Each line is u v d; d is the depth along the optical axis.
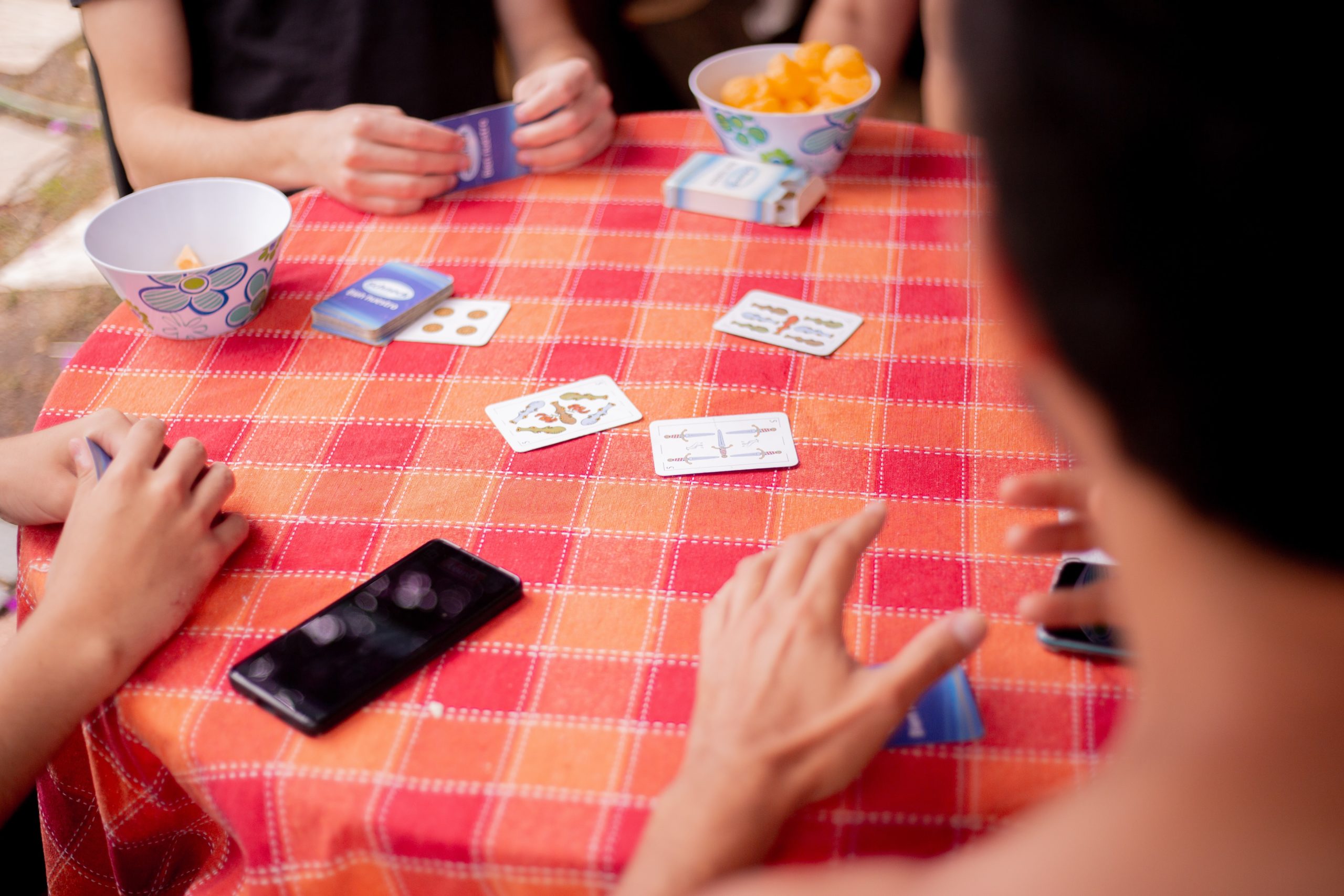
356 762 0.81
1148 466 0.40
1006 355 1.22
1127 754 0.47
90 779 1.07
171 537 0.95
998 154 0.40
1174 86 0.35
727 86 1.57
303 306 1.34
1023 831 0.49
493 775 0.79
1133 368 0.38
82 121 3.88
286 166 1.64
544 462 1.09
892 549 0.98
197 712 0.85
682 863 0.68
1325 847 0.40
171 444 1.13
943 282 1.34
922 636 0.78
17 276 3.26
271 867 0.82
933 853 0.75
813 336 1.26
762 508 1.03
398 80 2.03
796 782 0.72
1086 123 0.36
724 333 1.27
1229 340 0.36
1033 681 0.85
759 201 1.44
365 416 1.16
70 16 4.43
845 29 2.18
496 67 2.25
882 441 1.11
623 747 0.81
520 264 1.40
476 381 1.21
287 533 1.02
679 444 1.11
